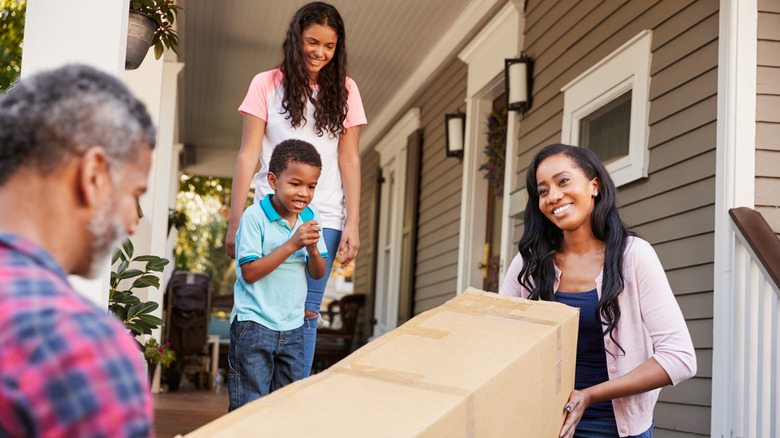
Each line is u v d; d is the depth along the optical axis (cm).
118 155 79
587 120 447
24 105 76
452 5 590
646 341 204
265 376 228
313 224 221
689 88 344
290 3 599
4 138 75
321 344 895
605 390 184
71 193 78
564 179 211
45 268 75
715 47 329
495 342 147
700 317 324
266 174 257
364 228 1004
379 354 137
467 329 154
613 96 409
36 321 69
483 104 622
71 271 83
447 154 633
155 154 576
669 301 199
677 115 351
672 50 359
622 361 203
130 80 429
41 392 67
